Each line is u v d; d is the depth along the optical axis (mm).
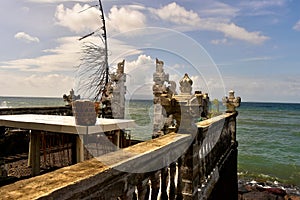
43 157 7809
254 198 11328
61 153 8352
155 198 3135
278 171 16703
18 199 1579
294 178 15188
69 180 1898
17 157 7805
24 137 8359
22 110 8836
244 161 19531
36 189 1728
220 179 7180
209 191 5555
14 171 6590
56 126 5344
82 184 1920
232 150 9625
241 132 38656
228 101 10406
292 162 19188
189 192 4273
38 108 9398
